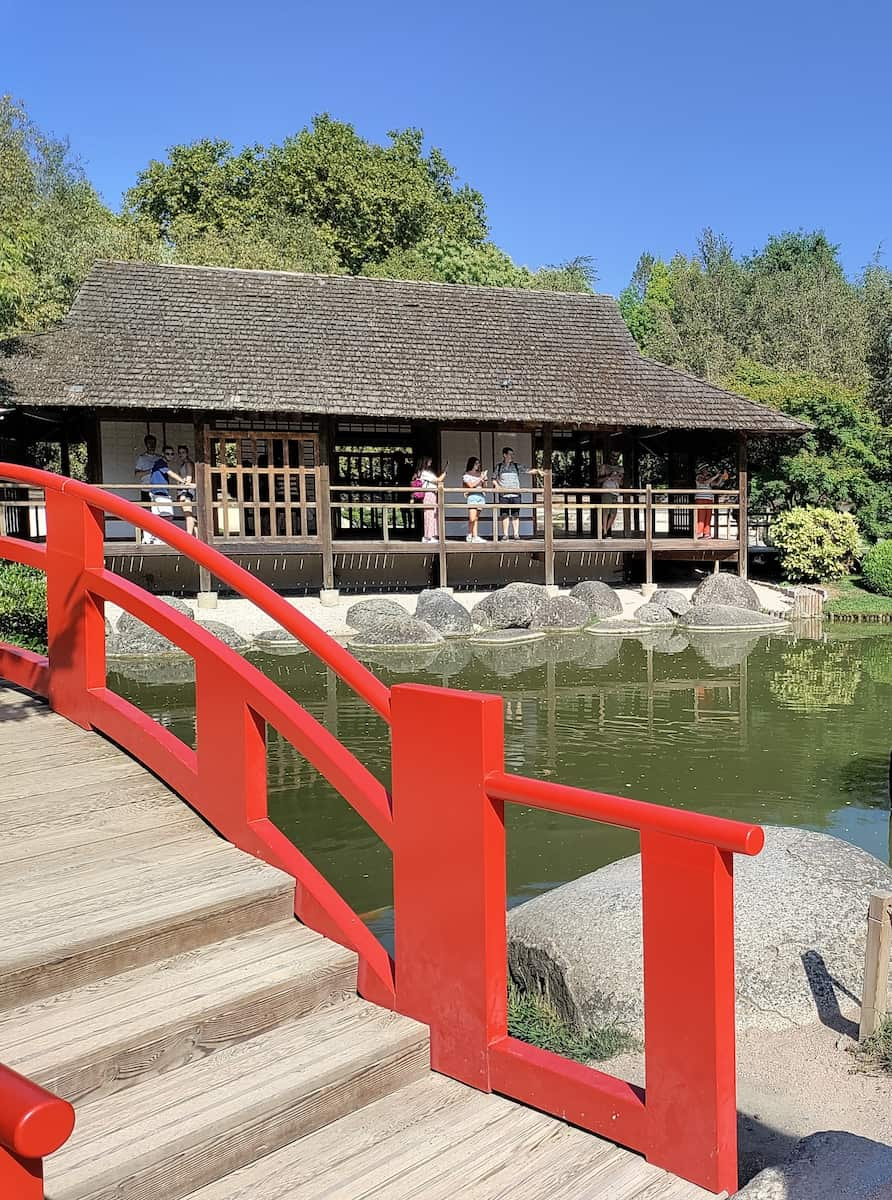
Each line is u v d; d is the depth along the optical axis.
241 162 40.06
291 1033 2.79
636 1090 2.48
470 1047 2.74
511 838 6.98
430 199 41.28
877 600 20.06
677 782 8.20
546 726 10.26
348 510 22.66
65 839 3.53
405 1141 2.49
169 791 3.97
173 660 13.84
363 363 19.22
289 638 15.40
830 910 4.78
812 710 10.99
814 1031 4.22
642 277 52.16
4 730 4.60
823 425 23.20
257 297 20.14
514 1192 2.28
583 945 4.51
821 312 39.53
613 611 18.62
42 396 16.44
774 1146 3.38
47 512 4.77
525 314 22.12
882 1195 2.37
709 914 2.28
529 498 21.31
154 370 17.61
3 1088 1.31
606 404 19.92
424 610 17.05
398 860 2.89
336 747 3.18
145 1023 2.58
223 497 17.58
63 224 28.34
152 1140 2.29
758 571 23.03
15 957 2.66
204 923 3.05
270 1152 2.45
